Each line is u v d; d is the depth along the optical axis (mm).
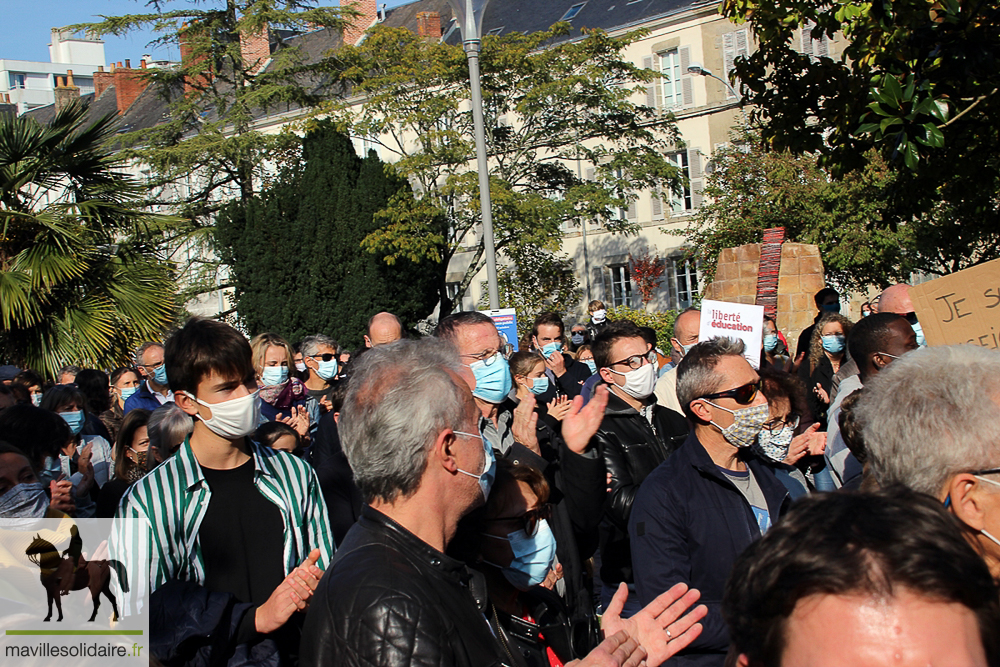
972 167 7156
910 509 1146
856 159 7824
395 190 23609
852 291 23641
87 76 75062
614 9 32500
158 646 2510
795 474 4539
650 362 4199
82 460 5559
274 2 26641
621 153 23344
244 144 25750
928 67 6348
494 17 36000
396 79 22469
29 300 12438
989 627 1091
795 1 7344
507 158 25531
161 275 14469
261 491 2965
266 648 2668
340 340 22969
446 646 1747
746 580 1199
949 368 2127
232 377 2883
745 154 22297
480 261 24812
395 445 1935
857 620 1072
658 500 3150
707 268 23062
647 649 2127
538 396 5309
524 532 2498
